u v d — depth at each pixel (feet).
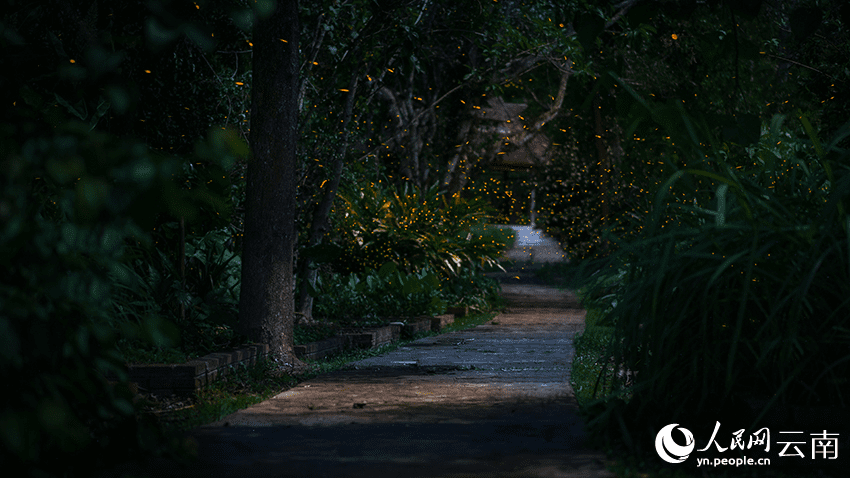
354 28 42.14
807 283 14.39
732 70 46.29
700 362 17.02
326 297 49.29
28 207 12.00
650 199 18.76
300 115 41.29
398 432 17.61
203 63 35.17
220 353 26.32
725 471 14.07
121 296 24.98
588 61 51.93
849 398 15.87
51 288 11.27
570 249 87.20
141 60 31.32
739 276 16.22
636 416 17.54
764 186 17.65
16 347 10.09
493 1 50.57
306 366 30.32
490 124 78.89
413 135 69.41
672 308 16.61
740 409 16.39
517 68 64.23
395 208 58.80
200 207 30.60
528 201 118.11
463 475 13.61
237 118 36.60
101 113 24.13
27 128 11.72
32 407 11.18
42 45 25.82
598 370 29.04
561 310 65.05
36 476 11.71
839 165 16.21
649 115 17.48
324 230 43.98
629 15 19.13
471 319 57.93
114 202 10.21
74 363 12.82
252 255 30.09
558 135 95.14
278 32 30.01
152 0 9.84
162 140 33.91
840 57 28.27
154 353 24.85
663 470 13.80
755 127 17.43
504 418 19.42
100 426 14.23
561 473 13.75
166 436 14.21
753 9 18.02
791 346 14.74
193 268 34.22
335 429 17.98
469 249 64.18
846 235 15.47
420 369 30.50
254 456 15.08
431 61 68.13
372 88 46.14
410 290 51.01
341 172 43.70
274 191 30.19
